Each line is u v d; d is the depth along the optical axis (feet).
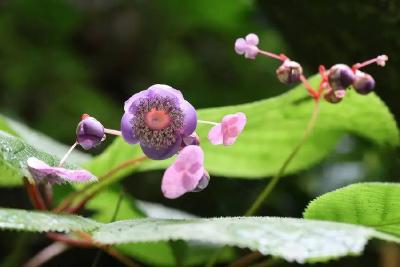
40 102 3.51
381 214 1.58
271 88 3.38
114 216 1.85
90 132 1.49
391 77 2.00
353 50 2.04
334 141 2.02
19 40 3.65
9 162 1.50
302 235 1.35
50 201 1.87
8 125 1.92
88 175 1.48
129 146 1.86
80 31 3.72
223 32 3.59
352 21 2.00
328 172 2.63
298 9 2.07
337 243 1.34
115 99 3.63
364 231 1.37
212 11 3.43
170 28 3.71
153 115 1.52
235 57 3.51
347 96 1.86
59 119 3.32
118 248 2.11
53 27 3.68
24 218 1.42
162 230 1.38
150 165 1.92
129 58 3.69
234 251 2.13
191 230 1.36
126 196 1.98
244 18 3.39
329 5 2.01
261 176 2.08
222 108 1.77
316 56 2.14
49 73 3.57
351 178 2.61
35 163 1.47
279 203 2.60
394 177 2.51
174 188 1.48
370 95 1.86
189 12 3.54
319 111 1.90
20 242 2.23
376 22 1.96
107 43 3.72
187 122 1.52
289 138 1.98
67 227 1.42
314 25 2.07
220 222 1.40
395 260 2.31
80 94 3.44
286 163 1.76
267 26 3.34
